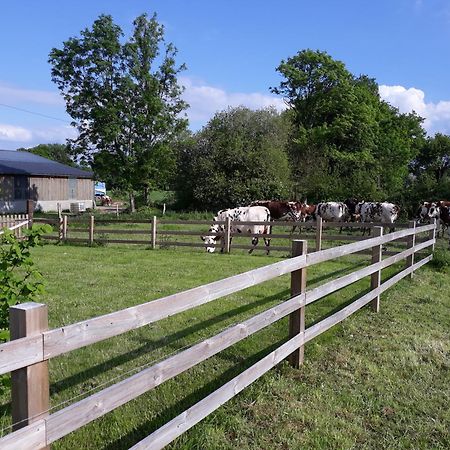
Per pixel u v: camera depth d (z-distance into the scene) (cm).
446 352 525
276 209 2030
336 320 527
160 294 766
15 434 185
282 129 3478
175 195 3612
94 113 3234
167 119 3375
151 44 3362
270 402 395
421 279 910
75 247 1443
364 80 5541
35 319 198
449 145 5606
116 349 507
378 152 4397
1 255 315
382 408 396
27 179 3469
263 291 769
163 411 372
